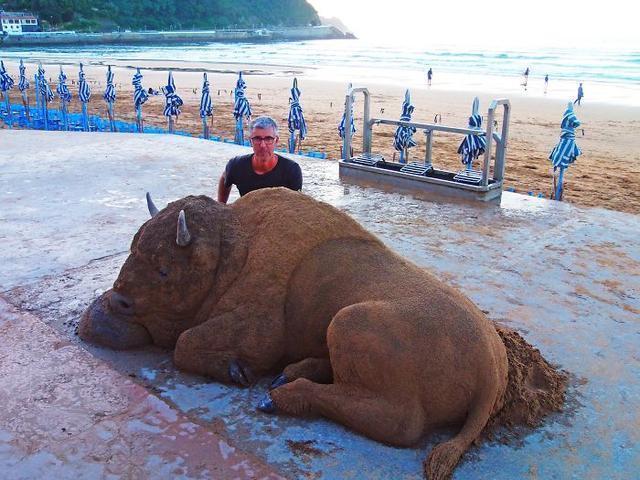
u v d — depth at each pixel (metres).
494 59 73.19
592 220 7.41
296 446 3.13
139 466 2.86
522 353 3.86
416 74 54.16
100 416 3.22
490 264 5.89
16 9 127.12
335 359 3.24
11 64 64.94
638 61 66.25
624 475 3.04
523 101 33.47
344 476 2.93
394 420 3.10
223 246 3.85
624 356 4.22
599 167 17.69
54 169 9.34
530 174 16.34
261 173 5.15
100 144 11.41
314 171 9.78
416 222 7.19
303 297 3.58
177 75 51.09
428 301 3.23
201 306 3.88
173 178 8.88
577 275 5.66
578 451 3.21
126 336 4.02
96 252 5.90
